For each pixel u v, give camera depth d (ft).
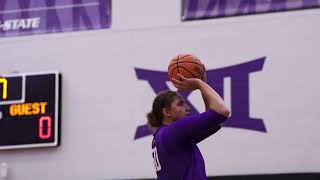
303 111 63.93
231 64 66.95
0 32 75.00
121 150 68.49
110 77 70.44
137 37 70.44
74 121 70.38
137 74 69.62
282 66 65.41
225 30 67.82
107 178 68.33
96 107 70.13
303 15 65.77
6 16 75.20
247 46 66.85
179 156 30.99
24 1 75.05
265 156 64.08
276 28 66.33
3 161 71.61
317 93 63.87
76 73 71.51
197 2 69.26
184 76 33.88
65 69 71.92
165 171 31.78
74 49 72.18
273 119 64.59
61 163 69.87
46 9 74.18
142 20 70.64
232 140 65.26
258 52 66.39
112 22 71.67
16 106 71.61
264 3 67.31
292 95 64.49
